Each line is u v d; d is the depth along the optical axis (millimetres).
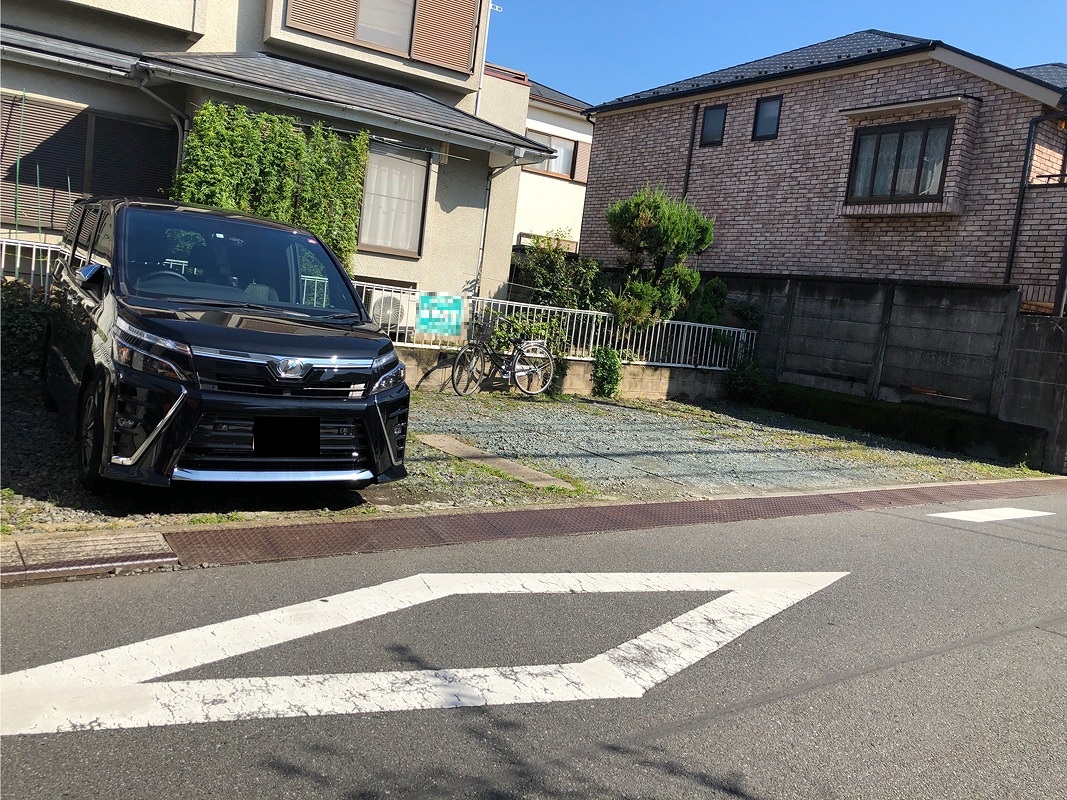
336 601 3811
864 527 6504
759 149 16062
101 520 4445
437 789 2473
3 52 9219
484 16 13727
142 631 3312
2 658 2994
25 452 5480
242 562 4164
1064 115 11875
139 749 2529
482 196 12805
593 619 3939
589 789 2547
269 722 2756
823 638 3988
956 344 11695
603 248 18969
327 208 10633
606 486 6898
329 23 12234
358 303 5879
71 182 10242
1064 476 10570
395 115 10789
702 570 4910
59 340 6047
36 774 2357
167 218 5629
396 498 5684
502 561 4672
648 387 12734
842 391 12961
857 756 2891
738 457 9039
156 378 4359
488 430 8648
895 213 13609
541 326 11367
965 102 12688
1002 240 12594
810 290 13375
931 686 3537
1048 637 4289
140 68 9312
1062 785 2807
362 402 4887
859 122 14258
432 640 3510
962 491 8719
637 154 18484
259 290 5496
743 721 3074
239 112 9820
